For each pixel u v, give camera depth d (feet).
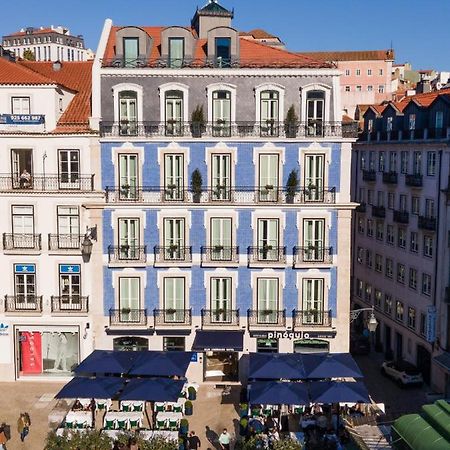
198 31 122.01
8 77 111.04
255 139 108.58
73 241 111.96
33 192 111.04
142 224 111.45
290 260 111.24
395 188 151.74
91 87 125.49
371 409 101.71
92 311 113.50
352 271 184.75
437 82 239.30
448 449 57.67
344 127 109.40
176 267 111.86
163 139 109.19
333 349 113.09
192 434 91.30
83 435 84.33
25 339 115.96
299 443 83.97
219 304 113.19
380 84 334.85
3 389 112.68
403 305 146.30
